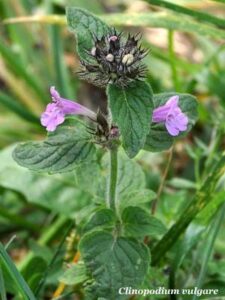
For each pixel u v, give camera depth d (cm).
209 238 29
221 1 35
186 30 37
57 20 41
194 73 41
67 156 25
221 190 30
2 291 26
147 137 26
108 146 26
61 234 38
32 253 36
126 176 30
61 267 33
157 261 31
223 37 37
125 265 26
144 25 38
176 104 25
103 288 26
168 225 35
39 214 41
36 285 32
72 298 34
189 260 33
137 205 30
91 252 27
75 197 38
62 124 27
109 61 24
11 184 38
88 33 26
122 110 23
